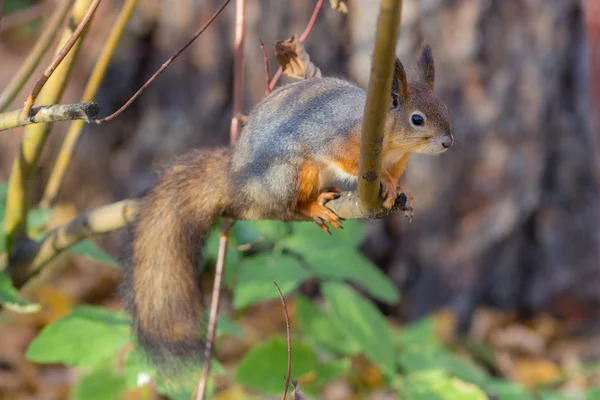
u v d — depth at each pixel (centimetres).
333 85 712
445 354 916
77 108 515
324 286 838
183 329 704
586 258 1252
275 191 689
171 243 717
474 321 1227
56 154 1270
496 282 1236
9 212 718
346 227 912
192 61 1184
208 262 944
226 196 706
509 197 1198
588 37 1113
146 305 712
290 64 731
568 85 1205
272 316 1191
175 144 1205
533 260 1248
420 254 1211
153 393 912
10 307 665
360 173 543
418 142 700
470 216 1202
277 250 849
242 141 708
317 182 695
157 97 1208
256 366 809
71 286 1209
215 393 802
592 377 1127
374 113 495
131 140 1227
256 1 1139
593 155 1214
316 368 820
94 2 532
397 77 695
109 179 1243
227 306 1182
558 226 1232
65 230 732
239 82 732
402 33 1123
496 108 1172
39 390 1001
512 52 1167
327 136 685
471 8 1139
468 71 1158
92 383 760
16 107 1326
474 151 1180
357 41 1134
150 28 1184
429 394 795
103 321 754
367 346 809
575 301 1261
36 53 704
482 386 866
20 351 1062
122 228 737
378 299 1235
